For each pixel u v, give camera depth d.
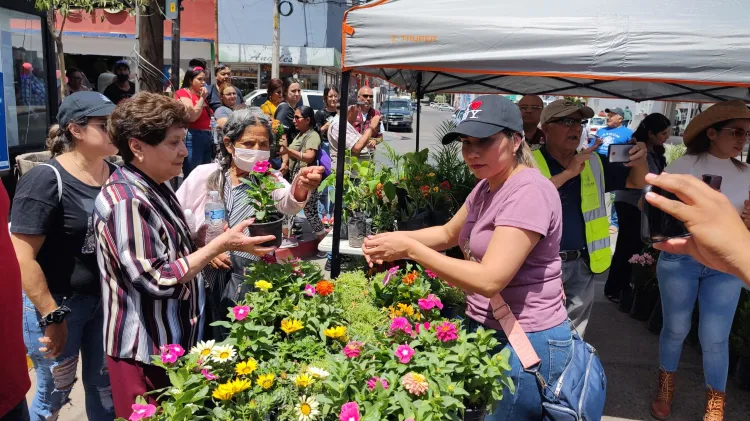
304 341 2.08
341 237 3.86
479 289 1.82
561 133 3.02
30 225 2.14
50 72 6.90
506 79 5.61
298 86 8.36
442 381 1.81
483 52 2.84
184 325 2.07
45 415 2.47
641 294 4.85
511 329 2.00
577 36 2.72
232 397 1.80
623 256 5.30
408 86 5.64
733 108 2.83
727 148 2.90
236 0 22.70
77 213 2.26
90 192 2.32
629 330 4.70
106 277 1.96
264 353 2.05
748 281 0.85
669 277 3.12
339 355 1.97
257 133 2.53
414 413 1.67
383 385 1.80
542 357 2.01
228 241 2.01
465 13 2.92
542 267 2.01
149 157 1.96
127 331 1.95
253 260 2.57
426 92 6.01
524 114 4.51
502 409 2.08
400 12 2.99
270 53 23.33
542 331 2.01
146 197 1.93
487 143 1.92
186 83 6.93
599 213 3.11
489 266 1.82
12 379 1.39
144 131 1.91
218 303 2.59
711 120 2.89
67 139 2.31
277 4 19.52
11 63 6.21
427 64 2.94
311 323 2.21
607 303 5.37
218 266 2.48
